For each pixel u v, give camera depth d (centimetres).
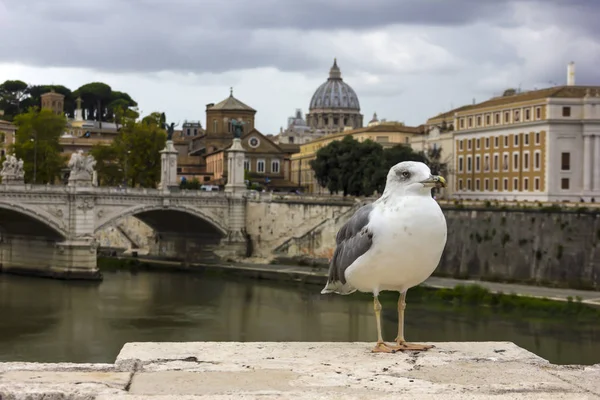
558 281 8244
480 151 12775
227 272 10231
